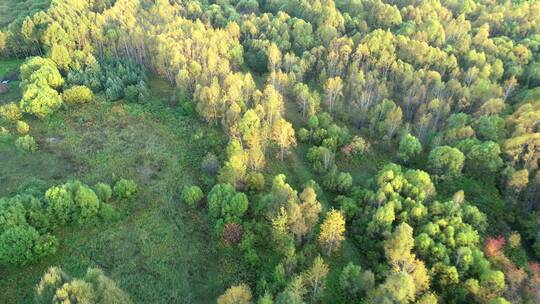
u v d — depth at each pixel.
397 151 131.12
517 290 84.94
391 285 74.62
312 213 90.38
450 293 84.94
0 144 116.31
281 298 71.50
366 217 99.12
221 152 117.44
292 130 118.75
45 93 124.12
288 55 155.88
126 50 152.88
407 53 156.00
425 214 95.75
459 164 112.94
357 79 144.62
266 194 103.12
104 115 129.62
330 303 82.44
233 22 168.88
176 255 89.50
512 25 178.25
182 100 133.25
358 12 190.12
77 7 166.88
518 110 125.19
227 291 72.62
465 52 159.75
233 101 122.81
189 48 145.00
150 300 80.56
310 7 185.38
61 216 90.44
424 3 186.38
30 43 156.88
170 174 110.44
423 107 135.38
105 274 84.25
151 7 179.88
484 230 99.81
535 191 106.62
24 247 81.56
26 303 77.94
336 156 127.31
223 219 94.06
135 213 98.06
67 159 113.31
